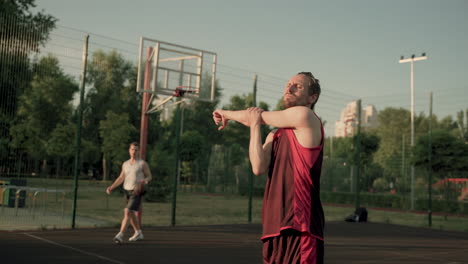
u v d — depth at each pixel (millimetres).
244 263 6941
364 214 16859
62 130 11141
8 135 10203
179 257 7215
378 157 59156
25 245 7785
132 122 39531
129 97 35125
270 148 1581
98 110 30203
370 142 40188
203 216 16094
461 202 23156
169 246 8367
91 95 29641
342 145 53250
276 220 1483
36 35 10250
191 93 12219
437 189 24922
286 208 1466
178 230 11211
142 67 11477
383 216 21078
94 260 6637
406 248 9680
